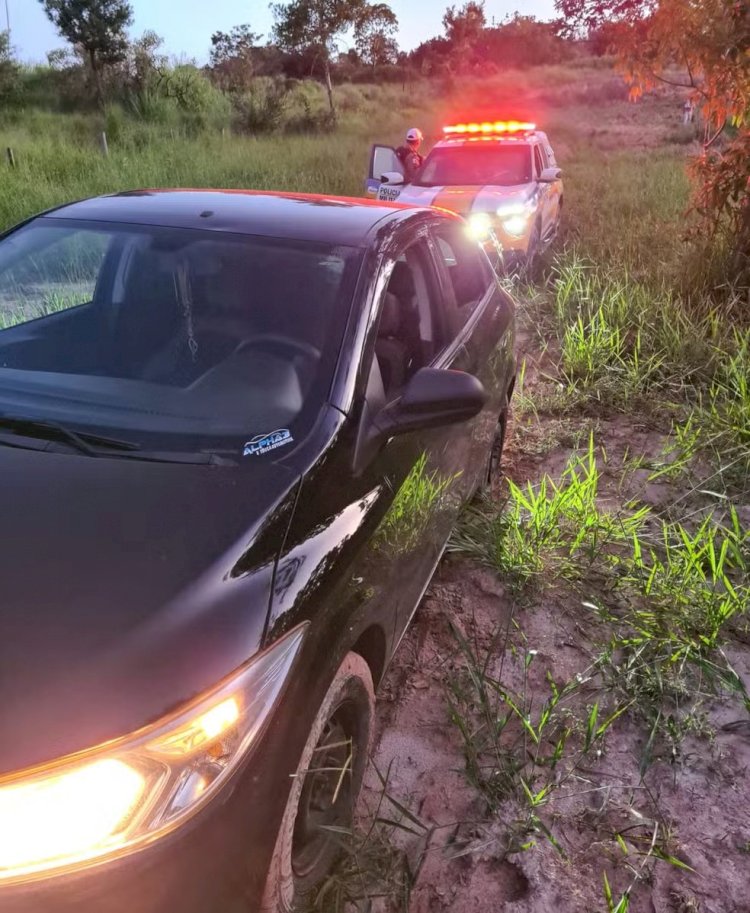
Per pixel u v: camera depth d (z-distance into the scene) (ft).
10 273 9.15
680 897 7.55
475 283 13.05
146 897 4.97
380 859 7.54
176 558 5.90
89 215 9.71
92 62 83.51
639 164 56.44
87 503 6.33
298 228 9.17
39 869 4.70
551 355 21.43
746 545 12.91
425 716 9.48
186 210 9.62
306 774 6.19
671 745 9.22
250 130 76.89
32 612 5.39
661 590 11.39
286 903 6.16
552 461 15.94
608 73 138.51
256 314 8.21
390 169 33.45
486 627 11.00
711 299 22.50
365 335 8.18
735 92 21.26
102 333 8.34
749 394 17.02
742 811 8.50
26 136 58.13
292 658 5.82
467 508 13.08
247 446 7.06
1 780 4.66
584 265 26.84
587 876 7.70
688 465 15.35
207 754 5.17
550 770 8.79
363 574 7.01
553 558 12.28
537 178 30.17
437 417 8.05
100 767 4.83
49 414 7.36
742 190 22.33
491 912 7.31
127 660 5.18
